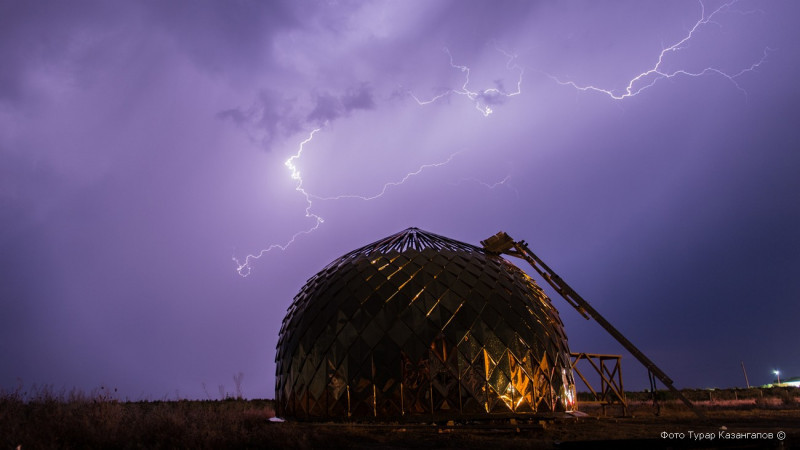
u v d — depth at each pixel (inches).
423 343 588.7
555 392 636.1
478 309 622.2
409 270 655.8
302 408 627.5
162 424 472.4
